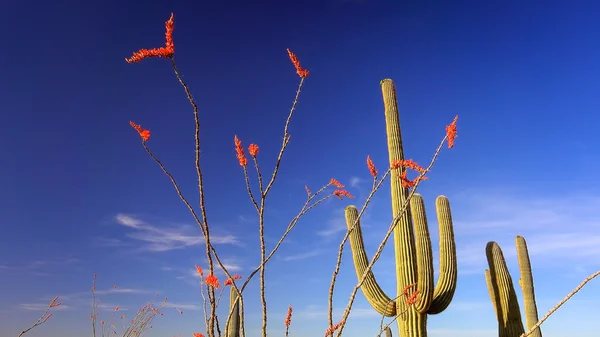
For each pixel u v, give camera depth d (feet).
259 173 7.84
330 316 7.89
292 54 7.77
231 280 7.45
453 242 32.24
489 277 39.65
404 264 29.96
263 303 7.58
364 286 30.58
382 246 7.64
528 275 42.06
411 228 30.58
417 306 28.73
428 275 29.25
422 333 28.89
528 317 40.81
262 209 7.80
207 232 7.43
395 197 31.55
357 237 31.78
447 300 30.17
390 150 32.78
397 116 33.73
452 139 7.48
